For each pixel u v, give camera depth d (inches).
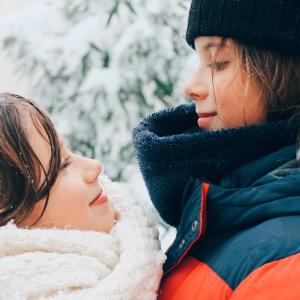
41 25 121.4
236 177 36.1
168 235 101.0
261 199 33.4
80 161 40.9
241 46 36.4
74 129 110.2
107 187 43.1
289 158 34.8
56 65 114.3
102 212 40.6
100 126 109.7
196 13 38.2
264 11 35.7
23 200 38.9
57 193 39.4
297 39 35.6
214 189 35.5
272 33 35.7
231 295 31.2
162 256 37.4
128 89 109.0
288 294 28.7
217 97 36.8
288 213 32.4
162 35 110.5
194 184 37.8
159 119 44.0
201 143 36.5
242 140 35.5
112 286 35.1
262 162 35.3
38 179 39.0
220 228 35.2
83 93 110.2
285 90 36.1
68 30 119.9
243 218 34.0
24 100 41.2
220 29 36.7
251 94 36.2
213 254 34.6
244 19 36.0
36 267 35.4
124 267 36.2
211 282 32.4
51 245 36.9
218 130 36.2
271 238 30.8
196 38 38.6
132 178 107.5
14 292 34.3
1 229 37.3
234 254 32.1
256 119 36.5
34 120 40.0
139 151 38.8
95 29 115.4
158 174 38.4
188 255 36.5
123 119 109.1
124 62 109.6
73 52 114.0
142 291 35.8
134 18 114.2
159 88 109.6
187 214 36.9
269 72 36.0
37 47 117.5
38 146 39.4
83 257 36.7
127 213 41.6
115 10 115.4
